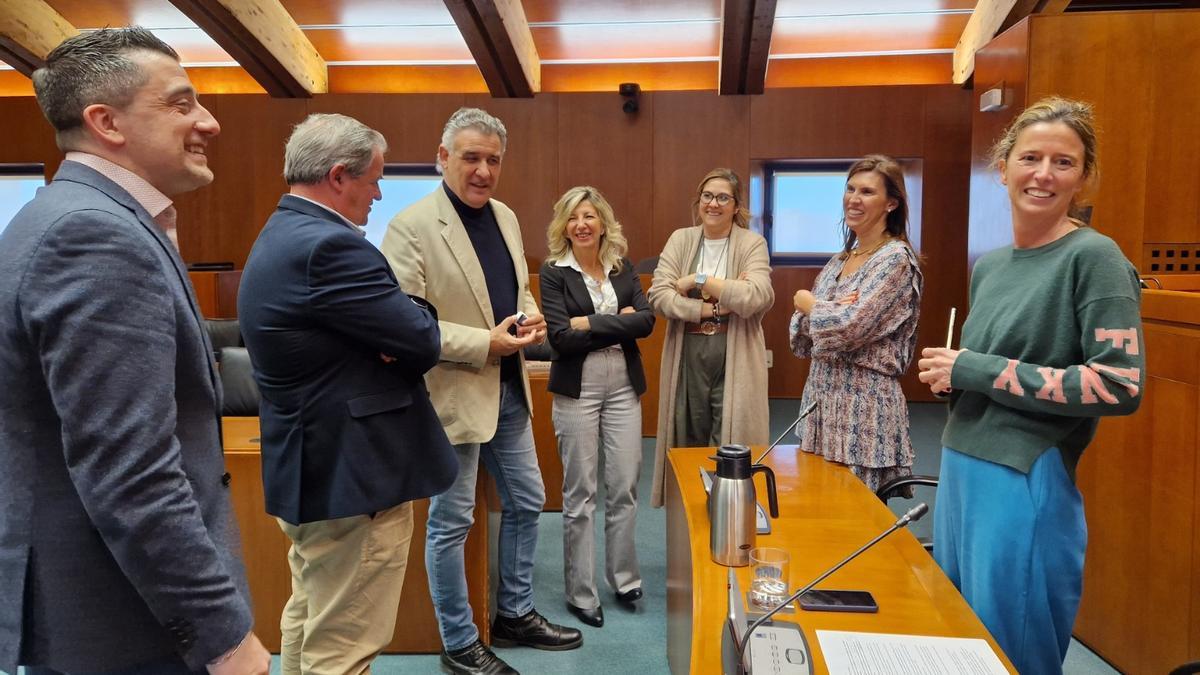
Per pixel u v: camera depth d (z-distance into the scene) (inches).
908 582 56.9
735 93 257.3
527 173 264.8
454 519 85.7
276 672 91.5
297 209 62.1
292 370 59.2
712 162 260.5
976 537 59.6
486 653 90.0
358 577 63.1
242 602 40.8
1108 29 118.3
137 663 39.7
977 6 227.6
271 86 259.1
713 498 63.4
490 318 84.4
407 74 275.3
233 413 118.2
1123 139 118.7
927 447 195.9
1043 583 56.8
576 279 103.8
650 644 98.0
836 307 85.9
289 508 60.2
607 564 109.9
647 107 260.7
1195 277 111.0
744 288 103.6
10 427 37.5
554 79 273.4
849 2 226.5
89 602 38.4
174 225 44.8
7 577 37.8
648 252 264.7
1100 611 93.4
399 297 60.8
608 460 106.2
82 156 41.6
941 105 251.3
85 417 35.6
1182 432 80.3
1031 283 58.0
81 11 234.4
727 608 53.5
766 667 43.6
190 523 38.3
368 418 60.7
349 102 266.1
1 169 272.4
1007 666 44.5
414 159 267.0
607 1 227.8
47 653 38.2
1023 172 57.3
